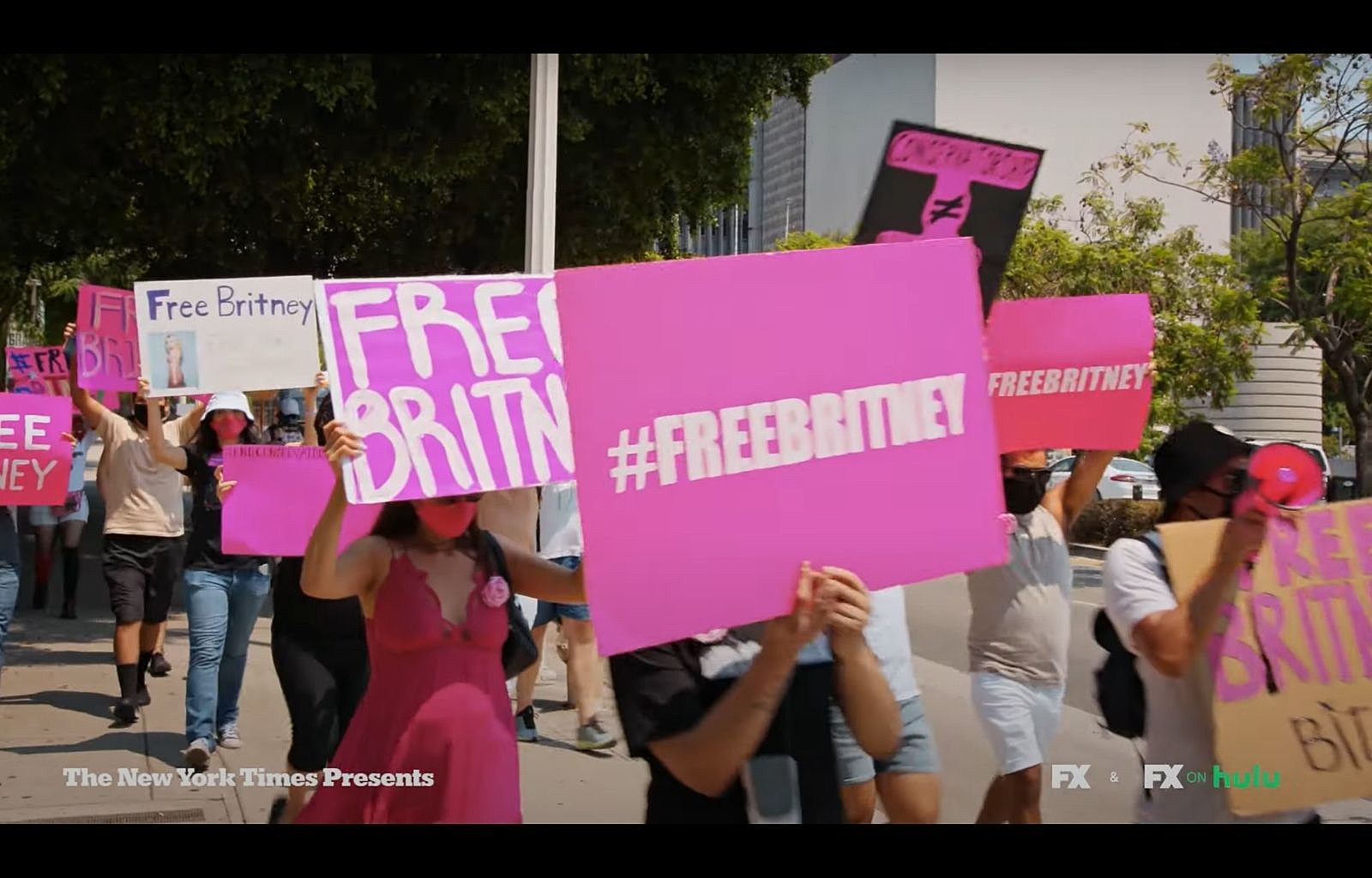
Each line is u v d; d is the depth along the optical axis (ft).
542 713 28.43
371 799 12.35
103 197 40.63
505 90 41.52
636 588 9.19
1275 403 106.22
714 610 9.29
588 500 9.15
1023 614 15.52
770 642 9.45
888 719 10.10
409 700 12.35
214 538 22.67
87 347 26.16
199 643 22.41
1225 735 11.04
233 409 22.48
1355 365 67.77
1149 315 14.78
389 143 42.42
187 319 22.80
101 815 19.97
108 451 26.66
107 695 29.17
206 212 43.16
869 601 9.41
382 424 12.00
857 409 9.50
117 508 26.53
